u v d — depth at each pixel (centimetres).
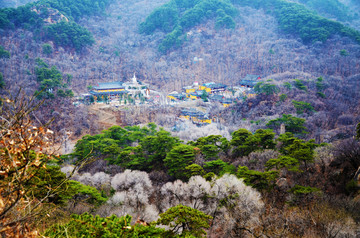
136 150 5775
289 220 2683
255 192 3422
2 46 16538
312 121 9519
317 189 3284
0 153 803
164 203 3894
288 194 3597
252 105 12100
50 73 13450
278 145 6191
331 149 4797
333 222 2472
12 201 808
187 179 4822
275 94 12056
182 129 10081
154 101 14638
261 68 19462
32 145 832
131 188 4291
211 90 16512
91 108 12394
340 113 10681
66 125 10375
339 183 3600
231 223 2970
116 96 15200
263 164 4844
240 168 4109
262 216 2892
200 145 5828
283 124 7850
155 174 5312
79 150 6531
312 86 13075
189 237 1692
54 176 3028
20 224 808
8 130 792
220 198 3450
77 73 17600
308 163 4444
